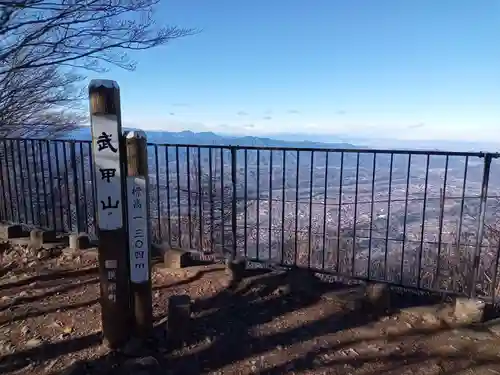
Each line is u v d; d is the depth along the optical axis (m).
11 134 7.63
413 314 3.15
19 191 5.86
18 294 3.48
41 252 4.44
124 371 2.43
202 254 4.15
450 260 4.52
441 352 2.68
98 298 3.40
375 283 3.38
